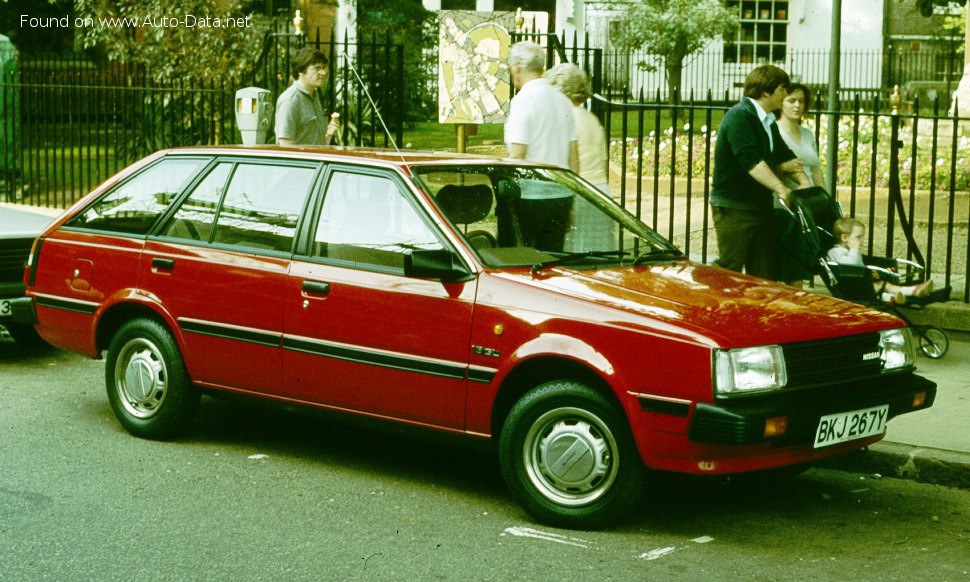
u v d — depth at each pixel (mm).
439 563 5023
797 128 8664
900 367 5719
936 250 11648
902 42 29625
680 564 5051
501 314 5500
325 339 6043
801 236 8242
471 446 5723
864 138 15328
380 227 6043
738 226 8109
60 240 7184
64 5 24281
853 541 5398
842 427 5309
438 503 5855
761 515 5758
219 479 6184
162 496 5887
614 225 6555
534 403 5402
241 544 5234
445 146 18828
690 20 23250
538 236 6289
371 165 6188
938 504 5988
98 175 15297
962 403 7348
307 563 5012
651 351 5117
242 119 11172
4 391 8039
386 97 12398
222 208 6633
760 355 5094
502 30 10539
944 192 13102
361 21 23781
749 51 30047
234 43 16688
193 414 6801
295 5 23516
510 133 8086
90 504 5742
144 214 6922
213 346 6484
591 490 5379
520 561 5059
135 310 6938
